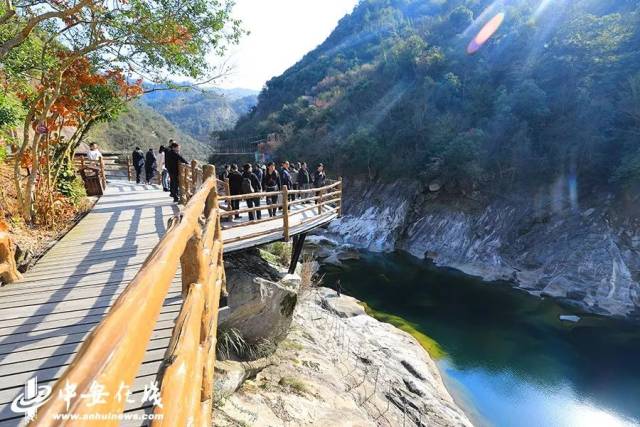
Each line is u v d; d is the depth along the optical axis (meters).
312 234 33.06
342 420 6.04
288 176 12.14
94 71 9.55
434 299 19.02
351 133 41.12
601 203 22.72
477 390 11.43
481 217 26.95
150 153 14.55
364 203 34.62
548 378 12.16
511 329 15.66
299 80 78.94
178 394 1.38
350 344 10.52
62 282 4.51
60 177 9.91
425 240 28.19
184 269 2.37
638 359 13.35
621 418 10.39
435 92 37.75
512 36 36.50
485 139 29.14
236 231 7.74
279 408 5.70
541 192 25.62
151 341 3.11
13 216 7.09
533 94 28.25
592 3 33.00
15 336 3.26
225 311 4.22
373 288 20.56
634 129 22.66
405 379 9.75
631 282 18.67
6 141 9.26
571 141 25.50
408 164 32.94
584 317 16.91
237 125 88.94
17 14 7.37
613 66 25.08
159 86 10.67
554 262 21.86
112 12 7.42
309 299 12.23
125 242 6.24
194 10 8.27
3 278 4.43
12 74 7.74
